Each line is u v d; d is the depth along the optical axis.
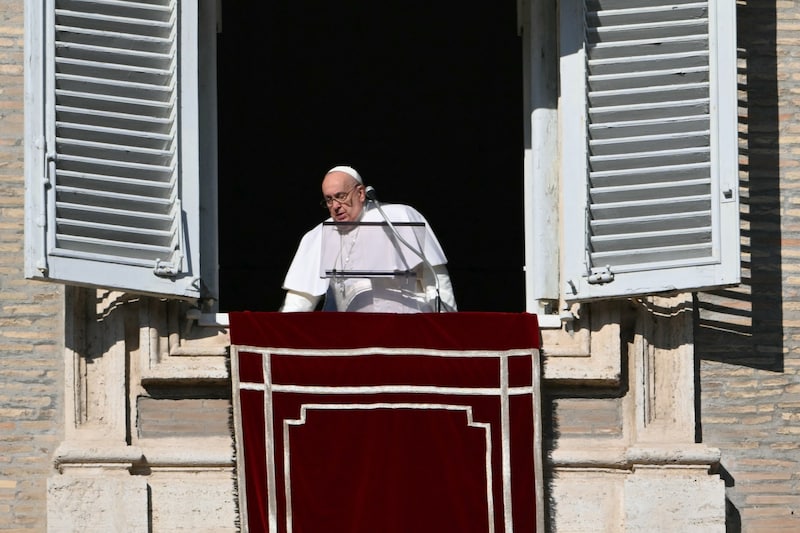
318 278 41.62
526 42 42.88
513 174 70.06
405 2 67.81
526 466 39.50
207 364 40.00
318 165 70.44
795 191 42.44
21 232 41.31
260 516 39.31
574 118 40.72
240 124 70.12
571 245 40.31
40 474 40.19
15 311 40.84
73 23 40.03
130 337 40.28
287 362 39.72
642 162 40.56
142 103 40.16
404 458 39.47
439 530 39.25
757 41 43.00
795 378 41.47
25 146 39.41
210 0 42.19
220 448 39.94
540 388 39.78
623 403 40.50
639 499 39.62
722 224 40.12
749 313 41.69
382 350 39.72
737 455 41.06
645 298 40.81
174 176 40.09
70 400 39.97
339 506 39.34
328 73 69.56
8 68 41.97
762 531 40.78
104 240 39.44
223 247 69.88
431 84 69.56
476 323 39.78
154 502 39.53
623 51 40.94
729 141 40.47
